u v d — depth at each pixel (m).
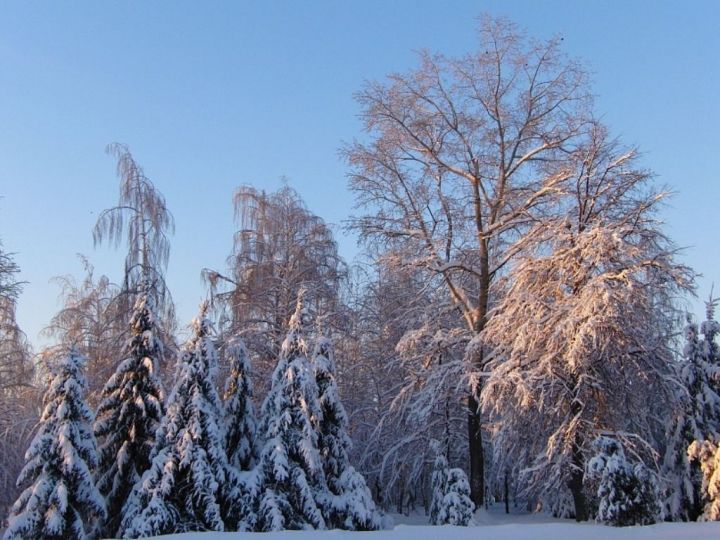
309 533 14.20
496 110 25.06
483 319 24.81
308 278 27.81
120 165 25.05
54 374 17.75
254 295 26.78
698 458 19.11
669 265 19.78
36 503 16.14
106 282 29.56
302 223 28.64
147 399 19.31
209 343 18.09
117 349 23.41
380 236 26.14
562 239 20.73
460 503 20.42
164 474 16.59
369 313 30.88
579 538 13.76
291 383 18.45
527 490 21.25
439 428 26.05
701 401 20.17
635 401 19.91
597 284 18.48
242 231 28.45
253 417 19.28
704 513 18.53
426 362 24.80
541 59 24.45
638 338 19.11
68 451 16.47
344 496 18.52
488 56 24.88
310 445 17.89
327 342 20.16
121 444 19.19
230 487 17.33
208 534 13.88
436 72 25.41
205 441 17.19
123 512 17.48
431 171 26.16
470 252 26.67
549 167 24.80
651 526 15.45
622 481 16.50
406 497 32.44
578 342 18.02
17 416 26.62
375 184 26.06
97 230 24.19
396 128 25.84
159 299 24.59
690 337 20.97
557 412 19.91
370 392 30.50
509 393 20.30
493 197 25.88
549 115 24.89
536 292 20.80
